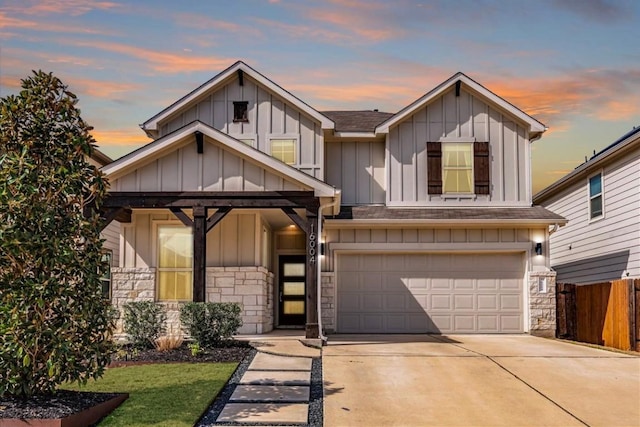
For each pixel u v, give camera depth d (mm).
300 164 17812
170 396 9195
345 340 15102
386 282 17422
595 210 19359
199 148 13742
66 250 8070
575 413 8938
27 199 7945
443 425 8406
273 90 17797
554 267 23219
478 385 10258
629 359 12328
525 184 18047
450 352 12867
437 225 17203
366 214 17375
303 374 10719
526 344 14492
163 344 12297
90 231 8500
